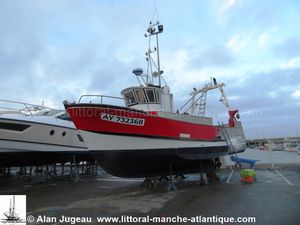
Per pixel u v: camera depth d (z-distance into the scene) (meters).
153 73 11.87
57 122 11.49
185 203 7.11
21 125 10.26
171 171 9.66
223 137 12.70
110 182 12.58
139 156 8.57
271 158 22.64
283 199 7.05
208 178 11.27
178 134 9.45
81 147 12.22
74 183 12.69
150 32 12.33
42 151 10.94
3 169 18.25
